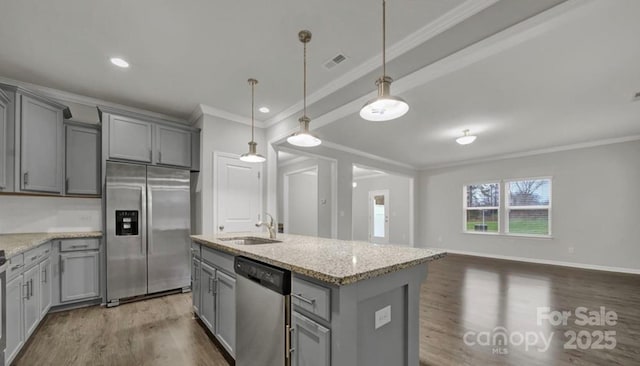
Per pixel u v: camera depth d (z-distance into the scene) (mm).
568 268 5297
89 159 3281
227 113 3939
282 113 3949
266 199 4316
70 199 3355
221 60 2623
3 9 1933
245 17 2037
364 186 9516
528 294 3656
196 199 3900
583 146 5336
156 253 3391
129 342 2314
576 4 1586
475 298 3490
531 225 6035
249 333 1716
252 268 1655
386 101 1575
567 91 2980
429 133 4680
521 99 3211
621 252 4961
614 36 2006
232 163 4008
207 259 2465
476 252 6809
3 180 2498
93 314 2875
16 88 2600
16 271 2072
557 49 2180
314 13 1990
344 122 4082
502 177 6441
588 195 5305
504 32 1828
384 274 1359
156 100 3568
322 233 5992
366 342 1323
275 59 2596
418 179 8062
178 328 2574
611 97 3131
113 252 3121
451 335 2486
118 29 2174
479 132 4605
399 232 8508
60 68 2771
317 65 2693
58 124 3031
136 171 3309
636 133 4676
